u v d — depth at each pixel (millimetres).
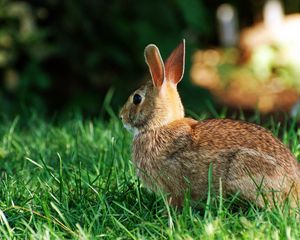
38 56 17875
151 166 8383
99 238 7621
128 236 7605
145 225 7797
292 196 7938
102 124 12234
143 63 18672
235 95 21781
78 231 7711
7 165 10133
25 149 10945
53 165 10102
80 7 18266
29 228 7605
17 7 17656
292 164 8039
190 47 18969
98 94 18703
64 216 8172
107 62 18812
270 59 22938
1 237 7762
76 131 11148
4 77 17844
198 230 7430
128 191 8766
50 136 11562
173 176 8258
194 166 8125
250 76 22719
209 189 7797
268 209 7754
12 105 17438
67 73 18828
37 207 8398
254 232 7262
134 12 18922
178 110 8547
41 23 18328
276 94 21609
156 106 8367
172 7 19703
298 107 12719
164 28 18953
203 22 19734
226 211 7711
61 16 18250
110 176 9156
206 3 25516
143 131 8469
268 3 25141
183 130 8305
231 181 7965
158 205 8492
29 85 17906
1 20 17766
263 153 7930
